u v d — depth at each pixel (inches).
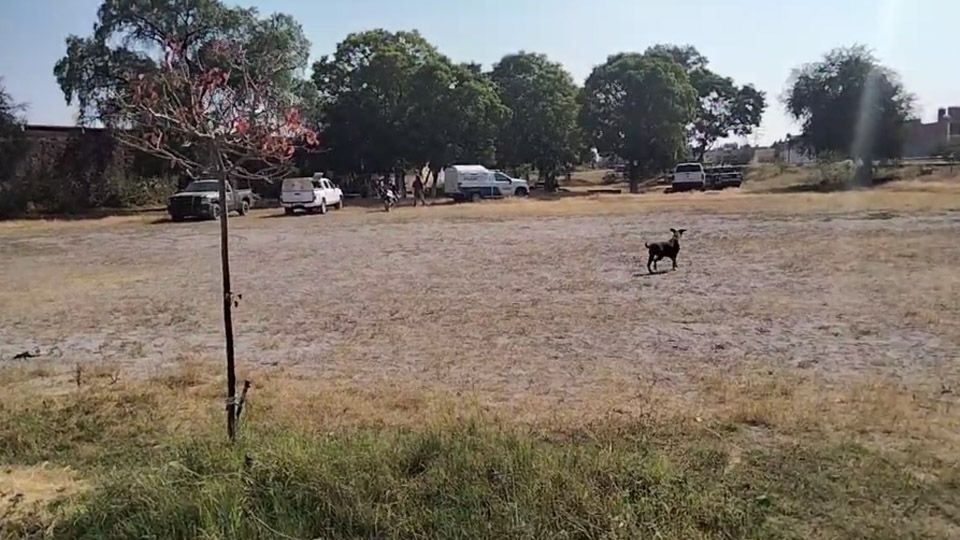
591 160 3174.2
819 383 280.4
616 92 2315.5
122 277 648.4
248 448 197.6
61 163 1782.7
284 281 599.8
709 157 3759.8
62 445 227.8
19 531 168.4
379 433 217.5
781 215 1103.0
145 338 401.4
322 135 2138.3
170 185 1923.0
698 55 3467.0
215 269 687.7
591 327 395.2
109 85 1743.4
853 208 1176.2
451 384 291.1
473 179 1878.7
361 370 318.3
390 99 2162.9
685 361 319.9
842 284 505.0
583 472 178.4
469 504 167.6
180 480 179.8
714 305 447.5
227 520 162.1
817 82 2166.6
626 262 658.8
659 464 184.5
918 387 273.0
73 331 424.2
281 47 1679.4
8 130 1652.3
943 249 659.4
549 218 1202.6
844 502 173.6
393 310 458.6
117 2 1706.4
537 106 2511.1
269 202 1841.8
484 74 2514.8
